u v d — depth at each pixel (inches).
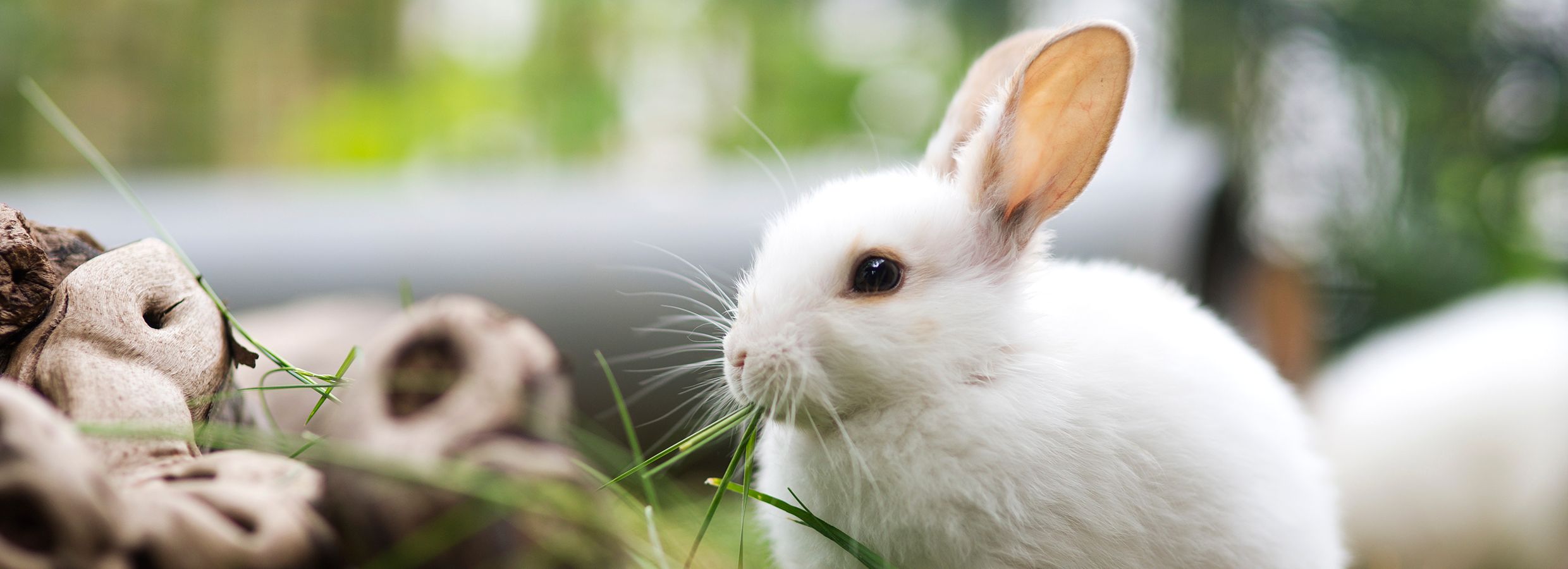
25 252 20.3
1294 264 40.9
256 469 20.5
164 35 67.1
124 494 19.1
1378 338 45.4
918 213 22.4
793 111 66.6
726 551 25.1
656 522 24.1
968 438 21.9
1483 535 35.2
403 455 22.1
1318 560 23.2
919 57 61.8
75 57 65.3
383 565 21.2
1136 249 35.4
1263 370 24.0
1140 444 22.0
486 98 71.0
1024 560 21.9
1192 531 22.0
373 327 29.6
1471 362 36.4
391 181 54.6
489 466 22.4
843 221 22.4
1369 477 35.9
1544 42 40.4
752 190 41.5
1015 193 22.8
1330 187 41.7
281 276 35.2
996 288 22.5
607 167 66.7
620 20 70.0
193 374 21.0
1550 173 43.5
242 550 19.5
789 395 22.0
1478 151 42.2
